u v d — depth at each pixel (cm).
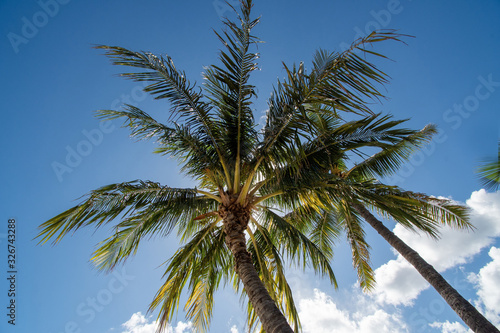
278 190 629
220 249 679
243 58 520
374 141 577
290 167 595
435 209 837
